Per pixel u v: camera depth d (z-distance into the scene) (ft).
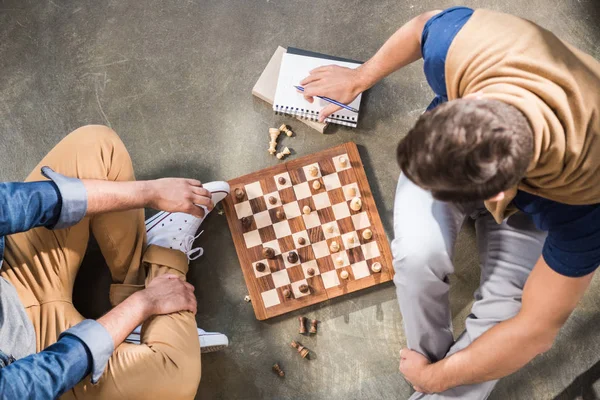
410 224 6.48
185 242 7.66
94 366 5.87
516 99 4.07
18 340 5.96
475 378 6.15
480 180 3.72
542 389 7.74
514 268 6.49
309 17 8.61
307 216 8.02
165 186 6.91
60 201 5.99
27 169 8.39
